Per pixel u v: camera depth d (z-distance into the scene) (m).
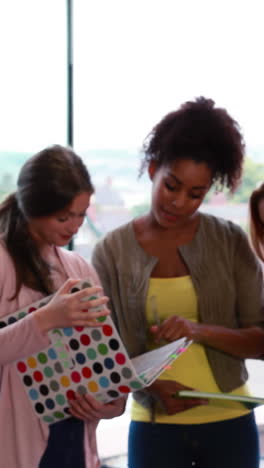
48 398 1.42
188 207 1.69
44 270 1.45
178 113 1.74
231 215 2.60
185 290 1.77
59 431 1.46
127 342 1.79
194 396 1.44
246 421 1.76
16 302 1.42
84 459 1.49
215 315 1.79
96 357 1.33
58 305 1.29
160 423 1.74
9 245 1.44
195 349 1.76
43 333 1.31
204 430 1.72
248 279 1.82
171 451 1.74
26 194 1.40
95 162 3.06
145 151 1.79
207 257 1.79
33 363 1.40
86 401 1.38
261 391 2.58
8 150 2.93
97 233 3.03
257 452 1.79
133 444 1.79
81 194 1.40
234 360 1.80
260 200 1.76
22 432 1.43
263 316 1.84
